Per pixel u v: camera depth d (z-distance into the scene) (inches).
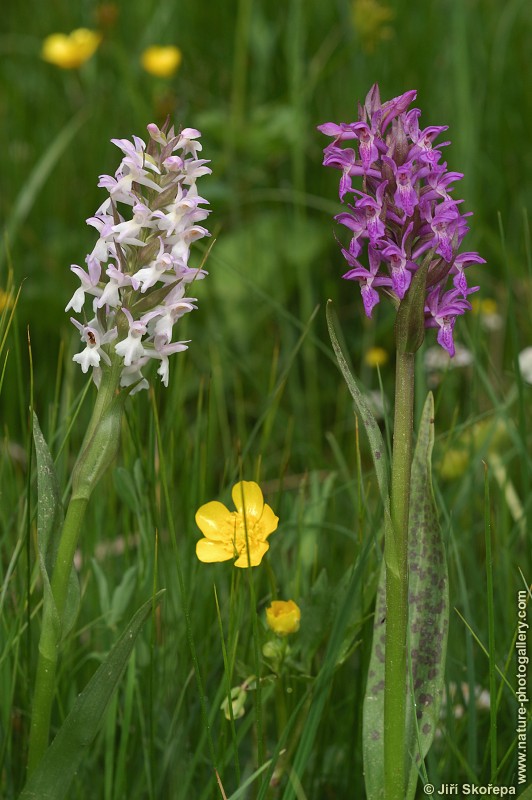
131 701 34.2
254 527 33.8
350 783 35.3
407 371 31.2
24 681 35.2
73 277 53.6
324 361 52.6
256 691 32.8
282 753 34.1
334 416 51.4
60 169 60.0
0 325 35.0
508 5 67.1
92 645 37.2
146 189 32.0
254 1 67.9
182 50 68.2
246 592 37.2
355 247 31.5
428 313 31.6
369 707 32.3
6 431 38.5
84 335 31.4
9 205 58.3
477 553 40.4
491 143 62.2
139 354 31.2
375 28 57.9
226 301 53.7
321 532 39.9
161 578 37.2
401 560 31.2
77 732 31.2
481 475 41.3
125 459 37.8
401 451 31.2
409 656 32.1
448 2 66.7
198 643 36.9
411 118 31.3
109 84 66.3
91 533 37.9
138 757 35.8
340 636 33.9
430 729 32.0
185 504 38.2
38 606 35.3
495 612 37.8
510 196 59.8
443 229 31.3
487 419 43.3
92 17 70.6
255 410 48.3
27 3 72.7
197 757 34.3
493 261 56.4
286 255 55.4
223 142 58.8
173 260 31.2
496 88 63.2
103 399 31.5
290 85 62.7
